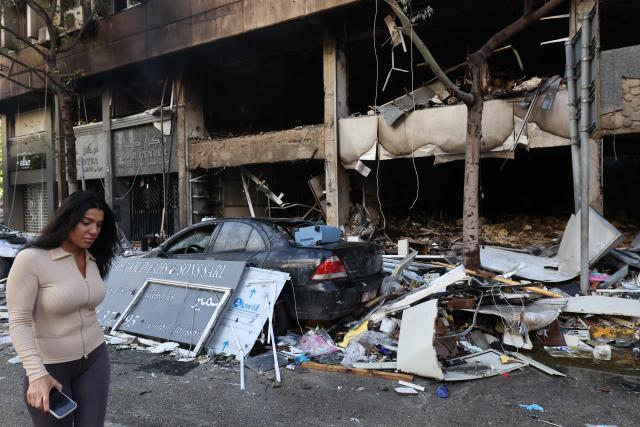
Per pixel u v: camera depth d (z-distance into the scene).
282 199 13.09
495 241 9.27
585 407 3.49
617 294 5.99
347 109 10.73
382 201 11.73
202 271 5.58
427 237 10.22
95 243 2.41
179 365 4.64
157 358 4.88
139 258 6.49
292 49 11.65
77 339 2.23
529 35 11.01
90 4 13.25
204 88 13.78
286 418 3.46
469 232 6.50
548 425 3.24
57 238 2.16
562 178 13.70
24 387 2.14
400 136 9.59
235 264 5.36
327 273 5.06
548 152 13.18
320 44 11.30
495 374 4.11
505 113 8.45
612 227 6.52
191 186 13.13
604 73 7.20
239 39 11.18
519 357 4.48
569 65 6.93
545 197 13.80
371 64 12.71
